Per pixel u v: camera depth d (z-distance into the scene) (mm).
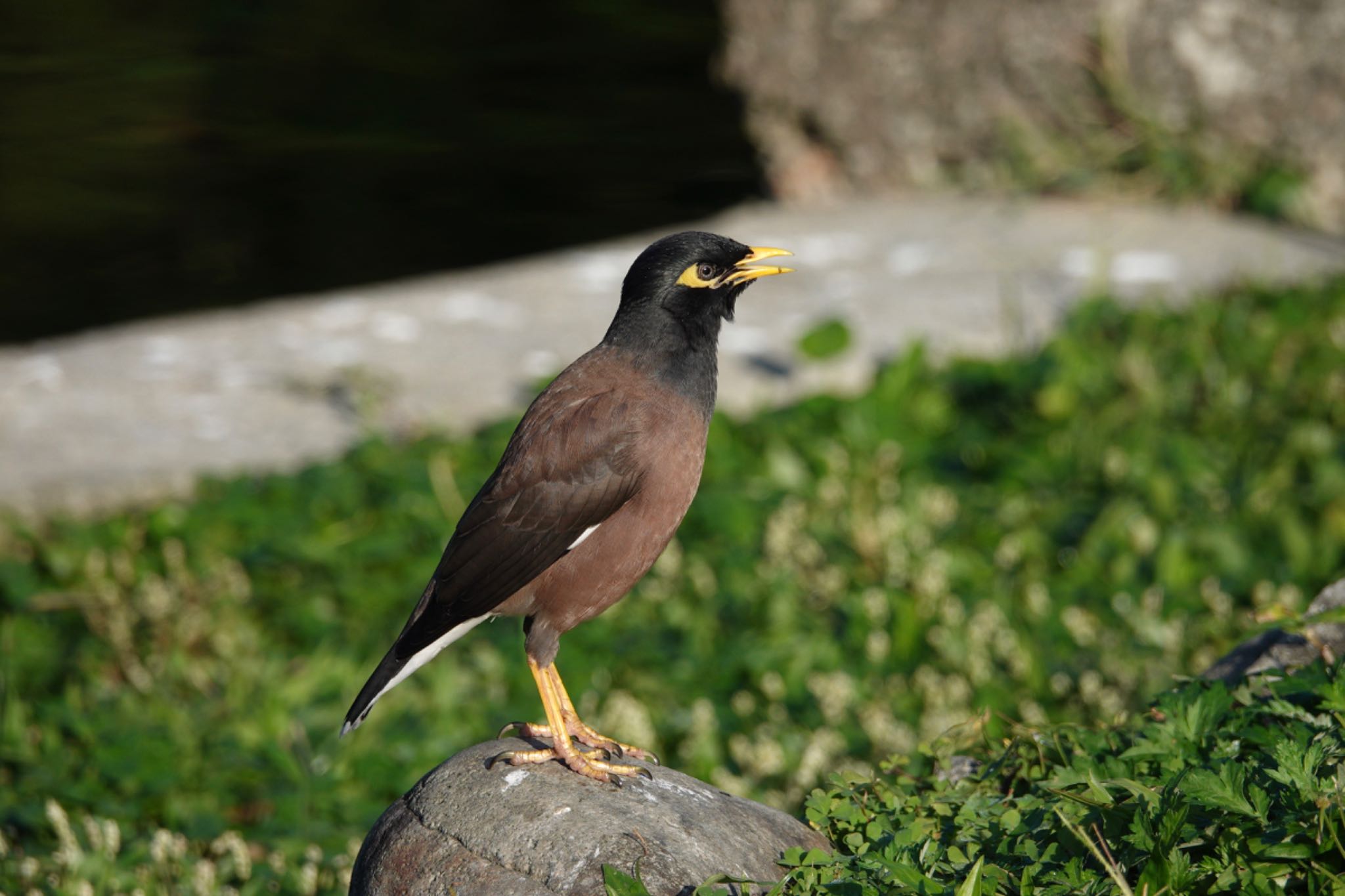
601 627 10625
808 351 13680
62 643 10586
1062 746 6113
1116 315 14422
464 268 18312
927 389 13281
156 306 17344
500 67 24609
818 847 5719
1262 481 11648
